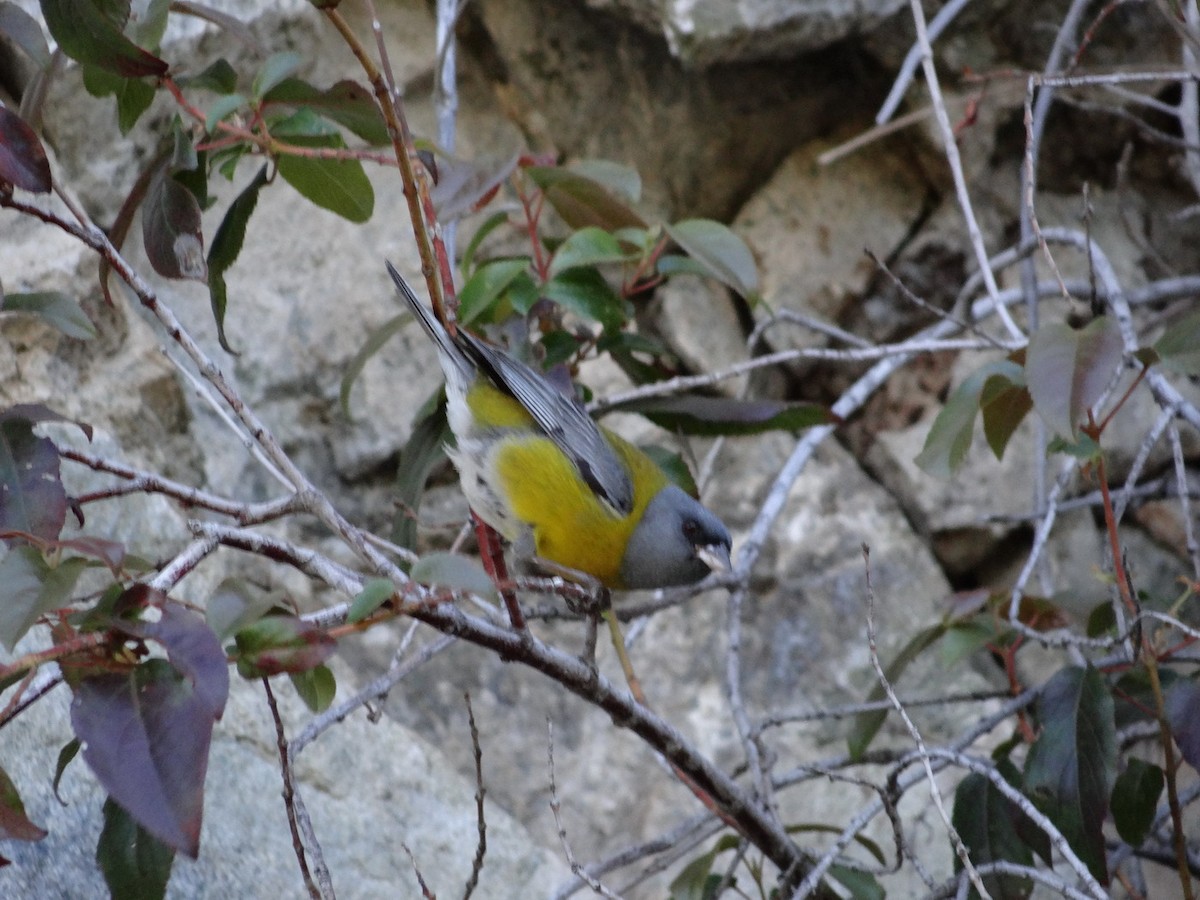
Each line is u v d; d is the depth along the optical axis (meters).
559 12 11.66
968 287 10.72
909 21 11.51
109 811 5.88
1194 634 6.83
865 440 12.10
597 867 7.73
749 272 7.81
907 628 11.40
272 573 10.16
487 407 8.47
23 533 4.89
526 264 8.17
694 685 11.11
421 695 10.62
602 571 8.73
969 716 11.10
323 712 7.20
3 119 5.55
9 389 9.25
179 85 6.87
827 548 11.55
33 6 9.84
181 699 4.61
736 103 12.04
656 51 11.75
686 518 8.71
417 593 5.46
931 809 10.65
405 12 11.62
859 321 12.16
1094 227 12.45
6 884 7.12
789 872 7.57
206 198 7.00
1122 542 11.92
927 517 11.80
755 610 11.37
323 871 5.66
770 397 12.12
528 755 10.67
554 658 6.16
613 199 8.48
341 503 10.96
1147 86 12.11
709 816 8.08
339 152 6.62
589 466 8.16
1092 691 7.32
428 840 9.12
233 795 8.45
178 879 7.85
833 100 12.28
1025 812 6.90
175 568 5.20
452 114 9.22
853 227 12.21
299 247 11.16
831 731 11.02
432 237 6.67
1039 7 11.77
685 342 11.72
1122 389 11.98
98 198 10.50
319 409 11.01
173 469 10.01
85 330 6.47
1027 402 7.29
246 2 10.68
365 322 11.16
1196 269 12.66
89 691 4.65
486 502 8.50
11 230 9.70
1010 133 12.30
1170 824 9.09
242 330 10.88
